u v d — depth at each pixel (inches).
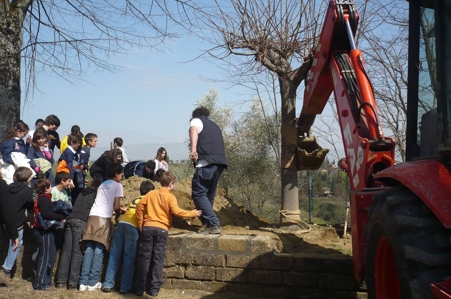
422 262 102.3
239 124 526.3
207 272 234.8
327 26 208.2
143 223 236.7
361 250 162.6
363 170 169.8
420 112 149.0
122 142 399.5
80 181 311.9
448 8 114.7
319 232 297.1
